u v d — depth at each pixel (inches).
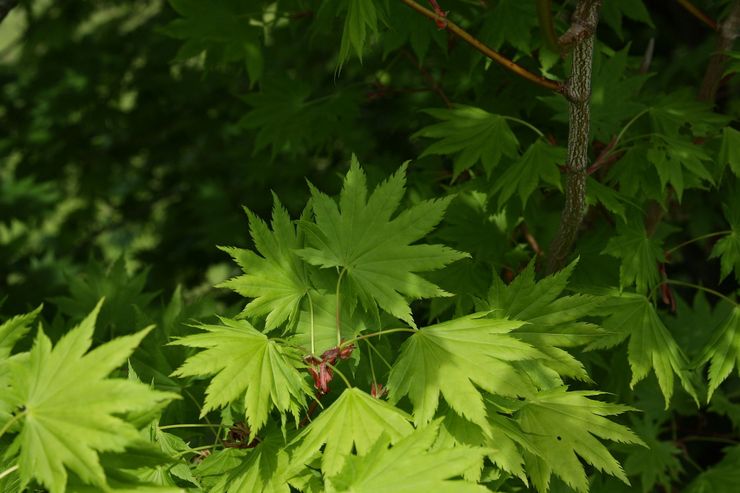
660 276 49.0
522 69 44.0
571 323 43.8
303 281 43.6
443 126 48.7
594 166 47.7
